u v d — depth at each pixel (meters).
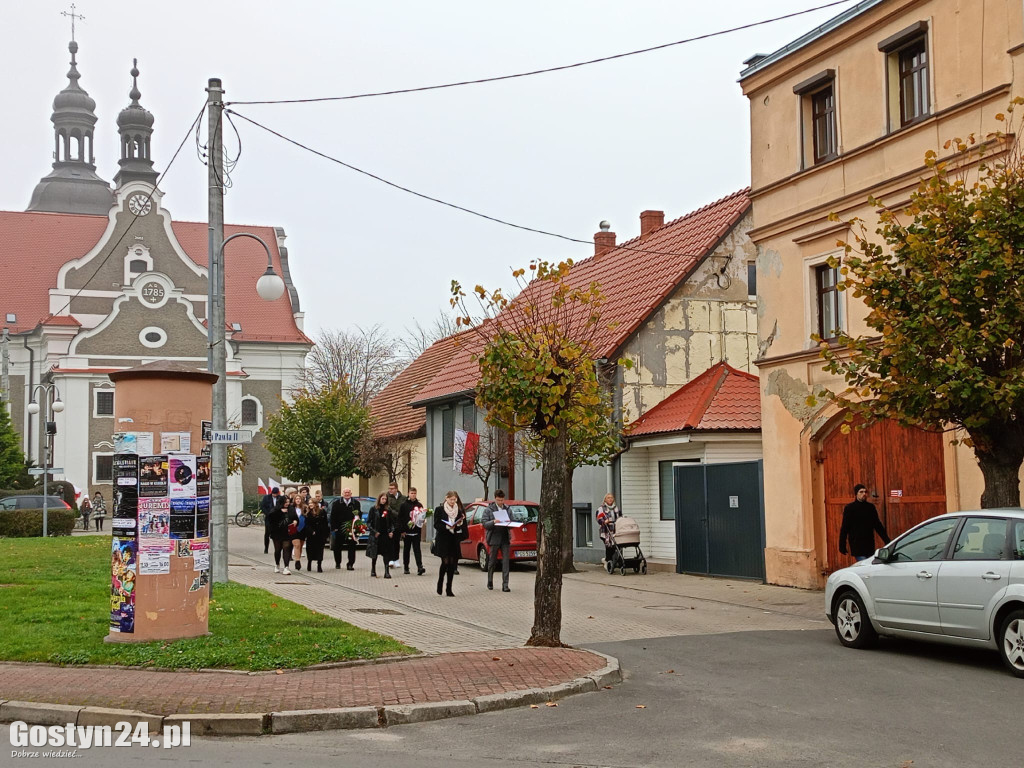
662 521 25.92
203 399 12.94
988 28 16.31
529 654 11.98
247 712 8.95
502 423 13.04
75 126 84.38
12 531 36.28
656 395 27.16
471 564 27.39
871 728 8.70
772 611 17.31
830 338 19.69
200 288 66.94
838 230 19.25
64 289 64.31
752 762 7.66
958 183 13.45
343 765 7.60
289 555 23.75
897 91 18.41
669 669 11.75
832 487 19.66
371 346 73.31
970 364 12.28
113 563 12.45
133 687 9.96
